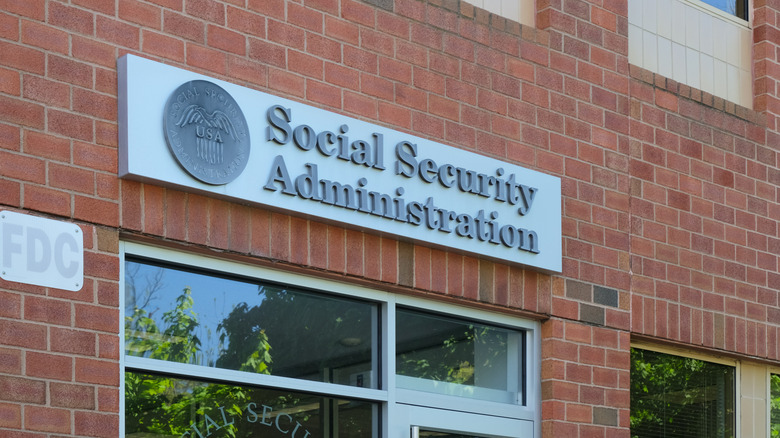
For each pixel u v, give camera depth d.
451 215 6.48
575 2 7.56
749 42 9.09
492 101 6.93
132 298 5.38
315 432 6.00
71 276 5.02
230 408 5.67
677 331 7.79
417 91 6.54
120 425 5.16
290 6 6.04
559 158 7.24
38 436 4.82
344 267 6.05
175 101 5.39
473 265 6.68
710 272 8.09
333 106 6.13
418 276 6.39
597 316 7.29
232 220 5.63
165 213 5.38
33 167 4.97
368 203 6.10
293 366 5.96
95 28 5.28
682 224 7.96
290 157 5.81
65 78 5.14
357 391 6.16
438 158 6.48
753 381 8.53
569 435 6.98
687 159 8.09
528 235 6.86
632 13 8.27
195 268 5.62
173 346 5.49
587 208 7.36
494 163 6.77
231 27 5.78
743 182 8.48
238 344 5.75
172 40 5.54
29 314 4.87
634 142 7.75
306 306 6.09
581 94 7.46
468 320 6.84
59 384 4.91
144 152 5.26
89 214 5.12
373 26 6.40
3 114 4.92
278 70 5.93
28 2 5.07
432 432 6.52
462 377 6.77
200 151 5.45
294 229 5.88
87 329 5.04
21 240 4.89
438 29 6.72
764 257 8.52
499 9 7.36
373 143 6.20
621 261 7.50
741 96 8.92
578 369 7.12
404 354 6.49
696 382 8.16
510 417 6.88
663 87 8.04
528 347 7.08
